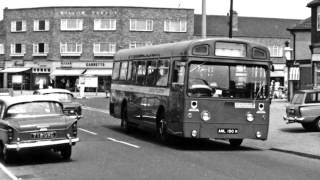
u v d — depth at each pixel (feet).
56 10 254.47
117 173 36.99
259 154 49.24
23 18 262.06
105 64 251.60
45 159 44.52
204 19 74.18
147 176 35.60
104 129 74.33
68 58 254.47
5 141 41.32
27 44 261.24
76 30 253.44
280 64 260.01
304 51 167.32
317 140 59.57
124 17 249.75
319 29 129.90
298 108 70.44
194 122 50.31
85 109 125.80
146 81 61.72
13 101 43.65
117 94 74.18
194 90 50.39
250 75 51.83
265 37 258.78
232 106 51.13
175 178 34.76
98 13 251.39
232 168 39.45
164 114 55.06
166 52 55.98
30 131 41.16
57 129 41.91
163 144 56.18
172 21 250.16
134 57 67.62
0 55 269.44
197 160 43.86
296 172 38.19
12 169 39.45
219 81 51.03
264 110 51.98
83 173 37.19
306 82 142.92
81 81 187.21
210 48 50.75
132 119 66.39
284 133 67.51
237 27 259.39
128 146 53.98
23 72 261.65
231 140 56.18
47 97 45.52
